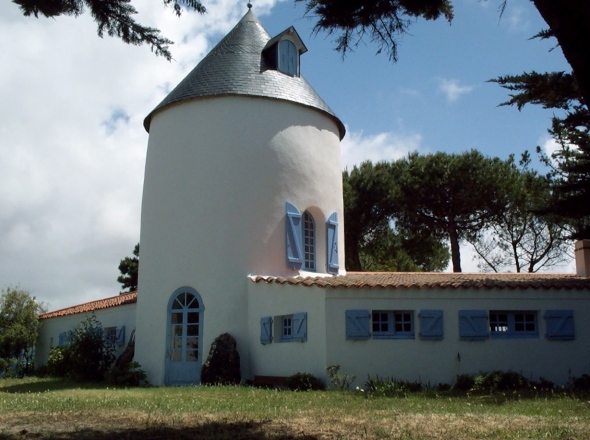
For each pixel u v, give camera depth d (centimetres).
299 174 2005
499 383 1498
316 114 2102
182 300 1917
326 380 1524
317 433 869
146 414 1061
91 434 870
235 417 1019
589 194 1814
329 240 2052
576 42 645
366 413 1059
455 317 1598
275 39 2109
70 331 2422
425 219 3303
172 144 2025
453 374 1567
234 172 1939
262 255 1906
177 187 1984
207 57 2155
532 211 1933
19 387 1812
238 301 1864
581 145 1906
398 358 1561
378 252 3453
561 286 1636
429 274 1997
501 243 3556
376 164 3381
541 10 673
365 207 3228
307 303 1630
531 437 831
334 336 1551
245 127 1967
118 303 2259
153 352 1920
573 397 1284
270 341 1736
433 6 879
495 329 1634
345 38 916
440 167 3186
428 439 822
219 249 1898
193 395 1395
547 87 1255
